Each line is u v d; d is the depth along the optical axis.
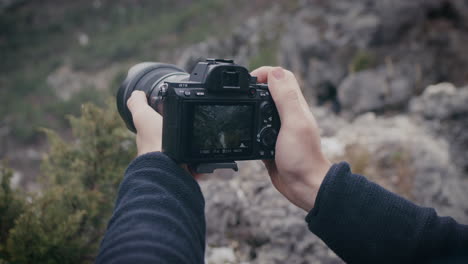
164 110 1.05
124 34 19.47
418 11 6.32
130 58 17.55
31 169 11.62
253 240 2.78
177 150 1.03
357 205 0.82
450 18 6.34
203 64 1.12
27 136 13.06
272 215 2.82
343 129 4.75
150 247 0.72
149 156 0.93
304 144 0.97
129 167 0.94
